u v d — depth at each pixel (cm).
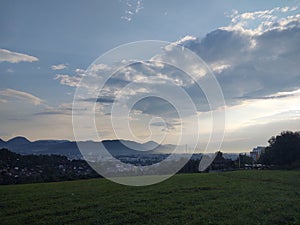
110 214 1277
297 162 3603
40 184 2075
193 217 1235
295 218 1237
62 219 1212
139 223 1159
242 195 1681
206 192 1767
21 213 1305
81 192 1766
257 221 1191
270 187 1966
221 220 1198
